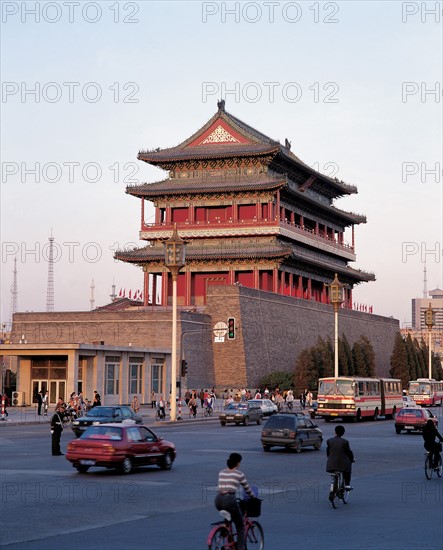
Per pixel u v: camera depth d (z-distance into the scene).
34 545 21.02
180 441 56.50
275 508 27.98
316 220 162.00
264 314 128.75
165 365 108.88
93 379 95.06
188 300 141.00
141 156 144.12
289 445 49.66
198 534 22.70
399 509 27.86
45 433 62.03
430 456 36.97
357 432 68.75
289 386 125.06
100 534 22.70
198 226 141.88
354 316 160.88
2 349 93.06
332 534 22.94
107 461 36.00
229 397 117.00
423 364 167.75
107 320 120.94
